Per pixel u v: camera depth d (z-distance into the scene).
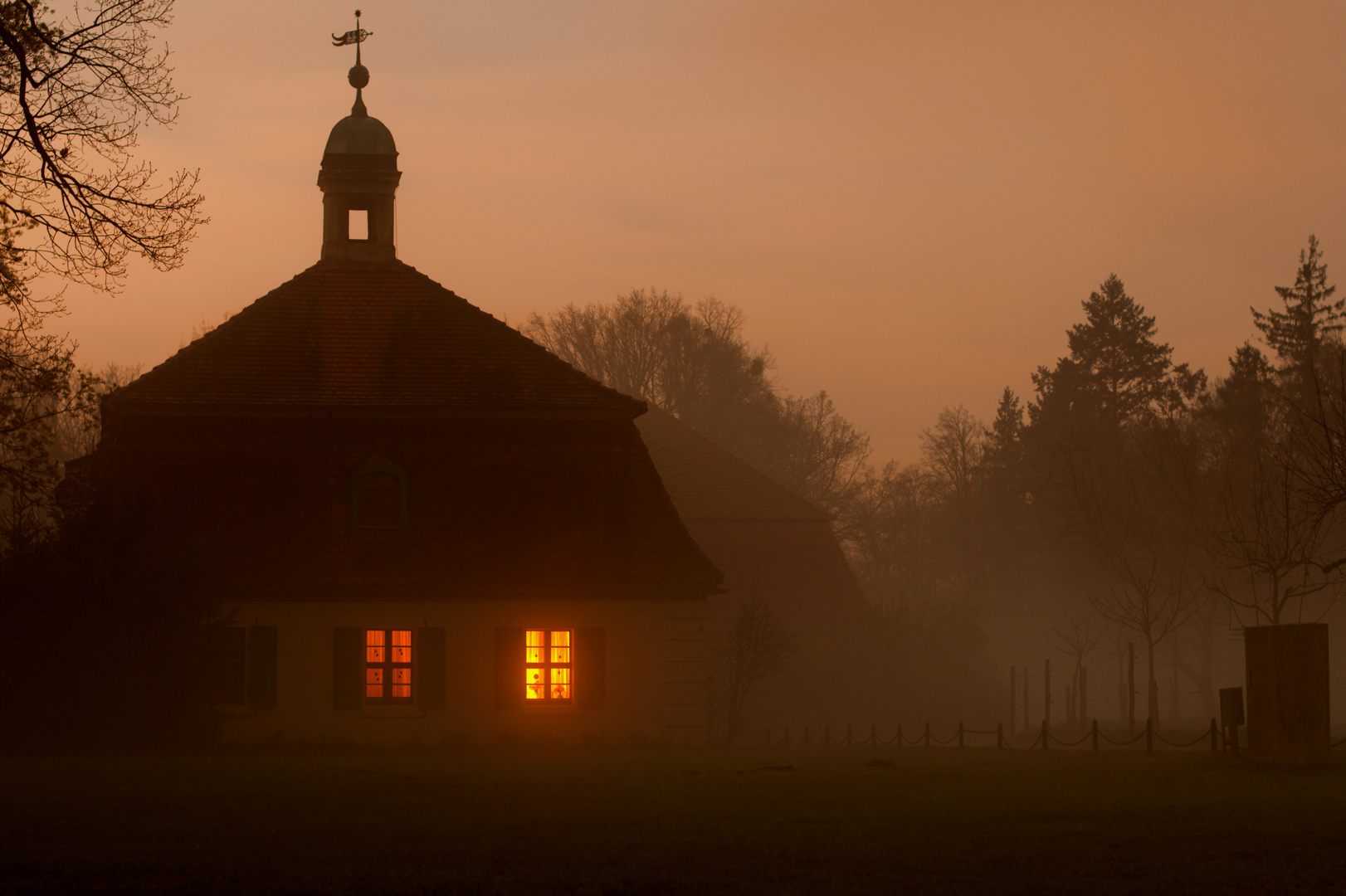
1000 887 18.83
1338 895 18.36
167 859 21.14
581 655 57.03
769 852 21.86
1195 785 32.62
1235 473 93.94
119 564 47.88
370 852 21.86
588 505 59.25
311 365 60.56
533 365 62.56
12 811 26.91
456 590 56.12
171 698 47.72
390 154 65.88
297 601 55.41
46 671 46.22
